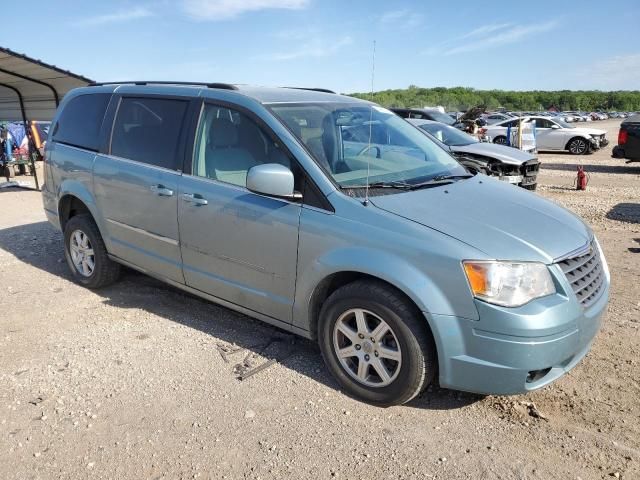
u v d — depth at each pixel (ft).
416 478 9.12
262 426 10.48
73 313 15.71
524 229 10.73
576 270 10.55
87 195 16.58
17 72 36.04
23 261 20.71
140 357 13.09
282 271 11.99
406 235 10.30
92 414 10.87
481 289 9.59
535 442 9.98
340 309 11.16
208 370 12.48
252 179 11.46
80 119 17.49
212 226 13.11
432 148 15.11
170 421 10.64
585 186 40.40
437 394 11.53
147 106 15.23
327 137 12.71
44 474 9.28
